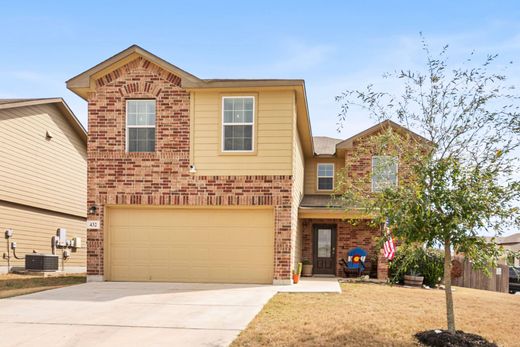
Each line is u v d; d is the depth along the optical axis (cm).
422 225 748
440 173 745
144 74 1449
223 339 759
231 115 1425
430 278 1566
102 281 1416
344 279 1700
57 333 791
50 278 1555
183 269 1420
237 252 1411
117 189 1430
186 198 1409
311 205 1827
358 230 1930
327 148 2212
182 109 1434
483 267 756
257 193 1392
